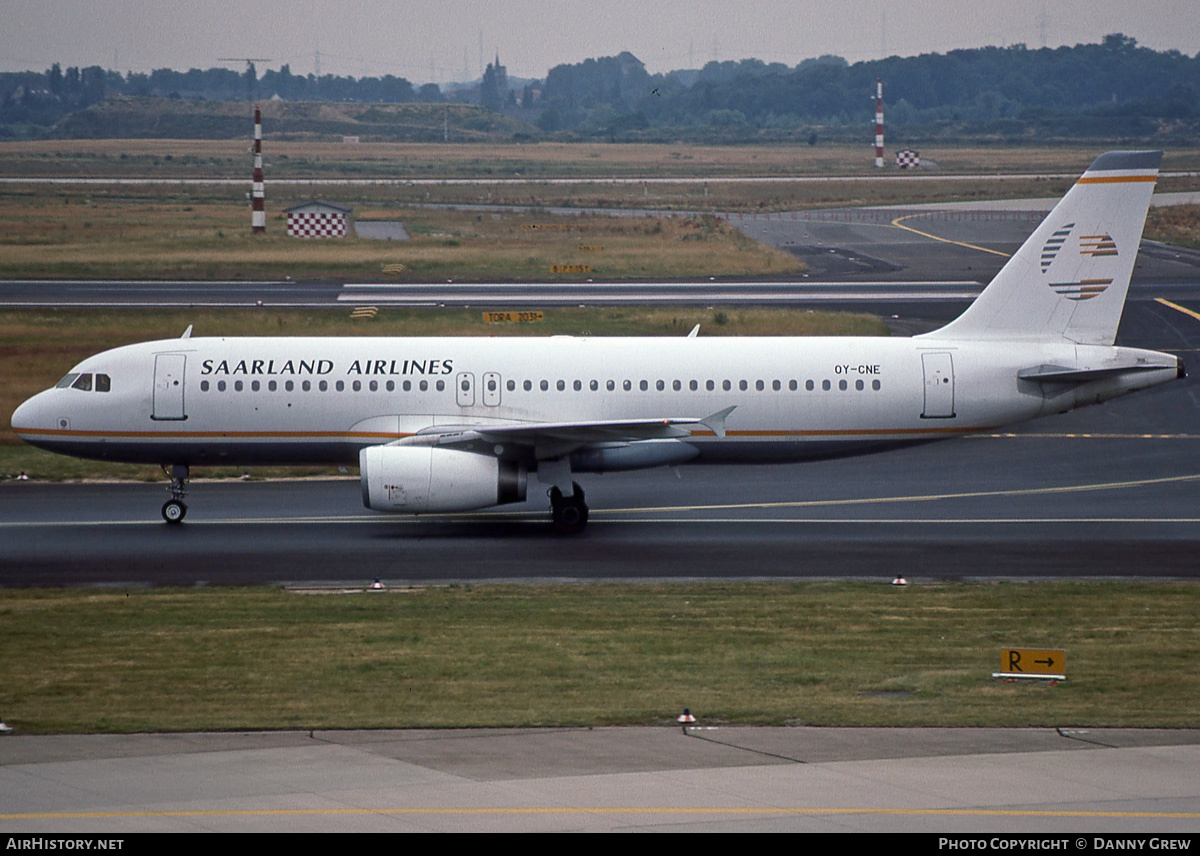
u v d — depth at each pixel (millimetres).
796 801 68562
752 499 173375
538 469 153875
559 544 147875
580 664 100500
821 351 162000
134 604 120500
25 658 102000
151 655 103000
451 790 70562
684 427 155500
